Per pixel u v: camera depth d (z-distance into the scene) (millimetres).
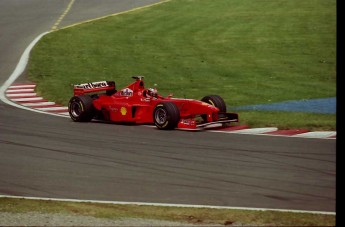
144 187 39531
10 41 125938
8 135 58438
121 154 49406
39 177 42562
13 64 107438
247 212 32656
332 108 72188
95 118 67250
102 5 168375
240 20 141250
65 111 74125
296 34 127250
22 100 82250
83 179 41844
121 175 42750
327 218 31500
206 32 131625
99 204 34969
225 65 105750
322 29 130000
